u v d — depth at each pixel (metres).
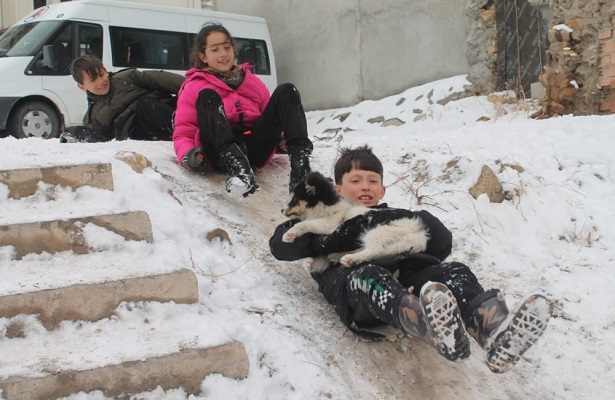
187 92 5.04
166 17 13.15
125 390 2.78
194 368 2.90
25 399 2.62
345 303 3.37
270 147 5.14
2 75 11.11
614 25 7.81
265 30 14.59
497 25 11.09
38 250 3.40
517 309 2.73
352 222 3.50
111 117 6.36
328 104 14.46
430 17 12.37
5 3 20.62
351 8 13.74
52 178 3.86
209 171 5.01
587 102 8.15
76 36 11.92
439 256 3.59
